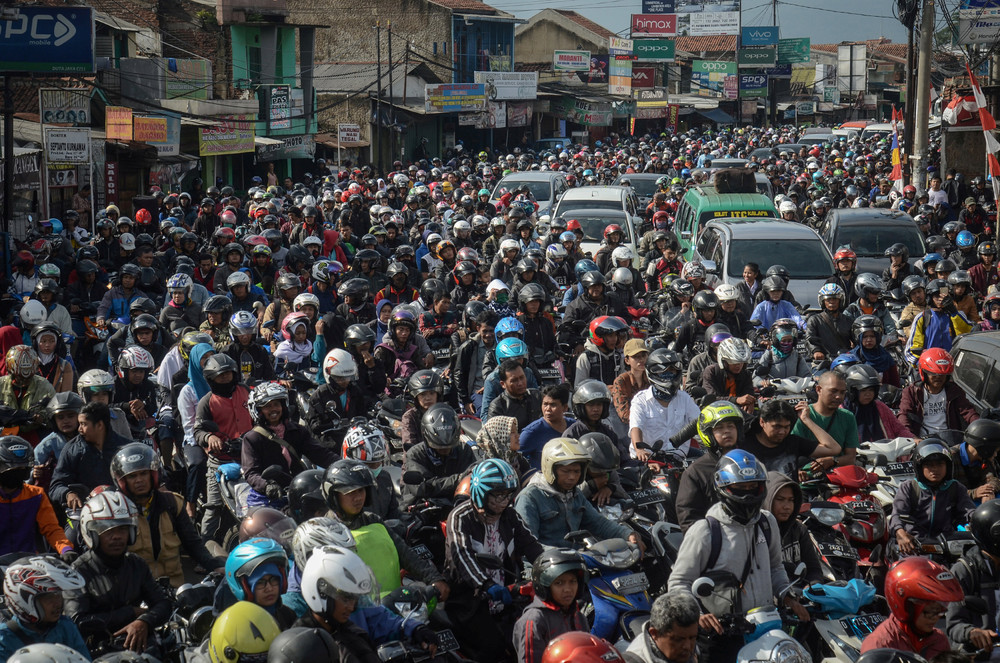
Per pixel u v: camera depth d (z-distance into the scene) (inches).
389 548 234.4
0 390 370.9
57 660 170.2
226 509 325.7
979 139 1247.5
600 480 273.7
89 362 515.8
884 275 645.9
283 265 697.6
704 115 3196.4
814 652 238.2
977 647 223.6
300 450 317.7
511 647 234.5
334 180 1520.7
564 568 204.5
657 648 196.7
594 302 505.4
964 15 1066.1
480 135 2384.4
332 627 198.4
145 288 580.1
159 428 371.2
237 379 346.3
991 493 293.4
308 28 1838.1
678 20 3405.5
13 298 581.9
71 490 296.0
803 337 426.0
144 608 229.0
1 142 897.5
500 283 517.3
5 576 198.4
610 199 939.3
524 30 3181.6
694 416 339.3
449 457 293.6
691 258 796.0
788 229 676.7
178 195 1057.5
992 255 676.1
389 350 418.6
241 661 184.9
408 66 2073.1
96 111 1216.8
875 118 4040.4
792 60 3412.9
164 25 1692.9
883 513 286.8
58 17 753.6
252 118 1581.0
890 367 436.8
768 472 249.6
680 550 231.5
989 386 387.5
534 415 354.3
